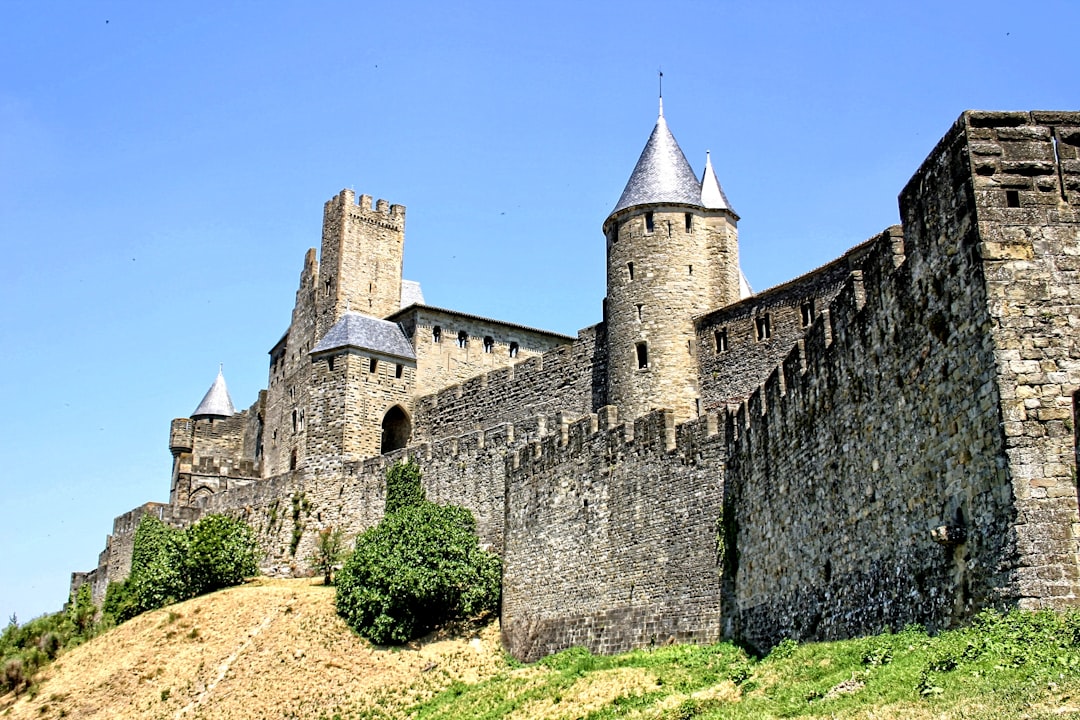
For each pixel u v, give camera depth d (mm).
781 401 35156
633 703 33688
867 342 27141
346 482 75125
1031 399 20297
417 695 50500
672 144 67188
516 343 88250
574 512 52719
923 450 23594
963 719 16906
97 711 55688
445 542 58438
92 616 73125
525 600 55000
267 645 57656
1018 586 19547
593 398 68000
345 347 79312
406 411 81062
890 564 25312
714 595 42625
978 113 21953
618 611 48062
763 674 27469
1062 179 21500
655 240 64000
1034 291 20891
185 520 84812
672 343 62250
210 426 108000
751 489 38938
